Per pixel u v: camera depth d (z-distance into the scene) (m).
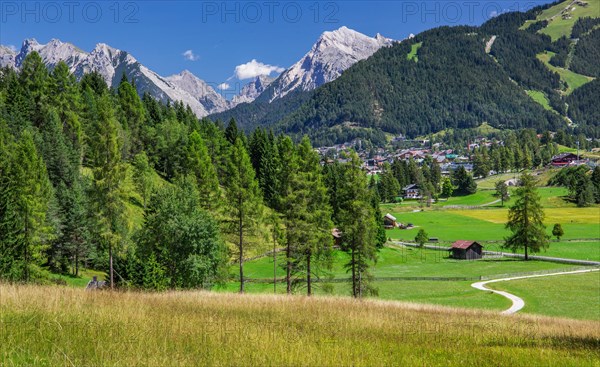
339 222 47.22
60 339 10.63
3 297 16.38
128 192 42.66
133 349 9.98
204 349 10.61
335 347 11.89
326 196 48.31
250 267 75.12
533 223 90.94
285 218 45.25
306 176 46.22
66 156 81.12
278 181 47.62
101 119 41.62
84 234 64.62
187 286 45.84
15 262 47.00
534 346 15.26
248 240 49.34
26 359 8.93
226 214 48.34
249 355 10.27
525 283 67.88
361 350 11.93
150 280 44.66
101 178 41.19
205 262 44.81
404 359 11.23
